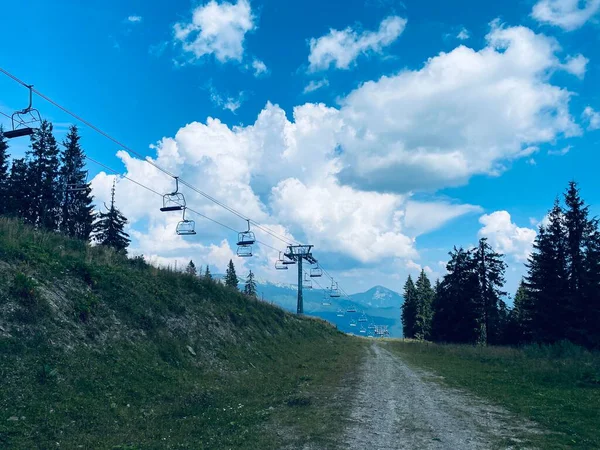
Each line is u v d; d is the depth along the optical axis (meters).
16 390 10.40
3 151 54.41
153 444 9.59
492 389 17.64
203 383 17.05
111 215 60.12
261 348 27.20
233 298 32.09
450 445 9.91
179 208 26.59
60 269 17.09
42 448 8.79
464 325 55.91
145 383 14.51
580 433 10.76
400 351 43.06
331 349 39.62
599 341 41.56
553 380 19.06
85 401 11.46
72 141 59.16
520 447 9.70
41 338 12.80
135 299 19.88
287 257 66.50
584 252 44.50
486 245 55.38
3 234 17.31
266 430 11.12
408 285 99.50
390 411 13.59
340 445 9.87
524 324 54.00
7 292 13.27
